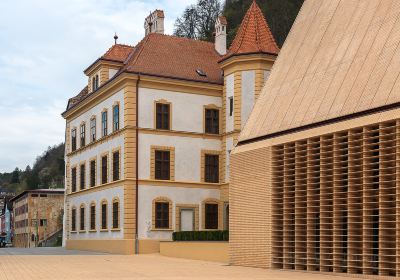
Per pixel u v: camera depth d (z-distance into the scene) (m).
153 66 47.84
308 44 30.05
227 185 47.34
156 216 45.88
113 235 47.50
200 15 116.94
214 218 48.00
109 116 49.69
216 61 51.66
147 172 45.97
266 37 47.41
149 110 46.50
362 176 22.12
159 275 22.81
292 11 85.75
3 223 173.50
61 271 25.20
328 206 23.64
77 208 57.03
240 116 46.16
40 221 119.62
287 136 26.56
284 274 23.34
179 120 47.50
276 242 26.75
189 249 37.06
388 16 25.09
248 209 28.66
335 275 22.67
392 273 20.92
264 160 27.66
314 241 24.50
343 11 28.80
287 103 28.58
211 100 48.72
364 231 21.73
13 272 24.66
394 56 23.17
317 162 24.72
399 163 20.52
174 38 51.81
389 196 21.08
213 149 48.47
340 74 25.88
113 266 28.83
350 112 23.48
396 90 21.86
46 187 191.00
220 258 33.38
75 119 59.09
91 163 53.78
